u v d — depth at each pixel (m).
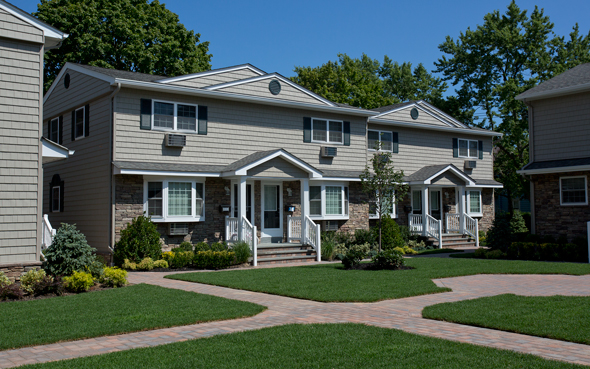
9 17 11.81
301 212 19.30
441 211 26.66
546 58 33.09
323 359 5.77
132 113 16.72
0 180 11.51
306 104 20.58
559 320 7.60
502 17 35.00
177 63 29.53
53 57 26.53
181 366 5.57
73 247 11.80
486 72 34.81
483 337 6.87
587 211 18.95
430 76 54.69
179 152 17.64
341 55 53.12
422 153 26.12
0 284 10.31
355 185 22.27
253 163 17.47
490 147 29.30
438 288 10.83
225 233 18.33
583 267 14.59
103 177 16.64
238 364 5.62
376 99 43.41
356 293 10.27
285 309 8.95
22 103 11.93
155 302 9.41
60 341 6.83
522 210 42.50
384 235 21.34
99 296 10.20
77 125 18.67
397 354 5.92
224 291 11.05
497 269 14.30
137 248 15.51
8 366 5.74
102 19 27.70
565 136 20.42
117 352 6.15
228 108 18.92
